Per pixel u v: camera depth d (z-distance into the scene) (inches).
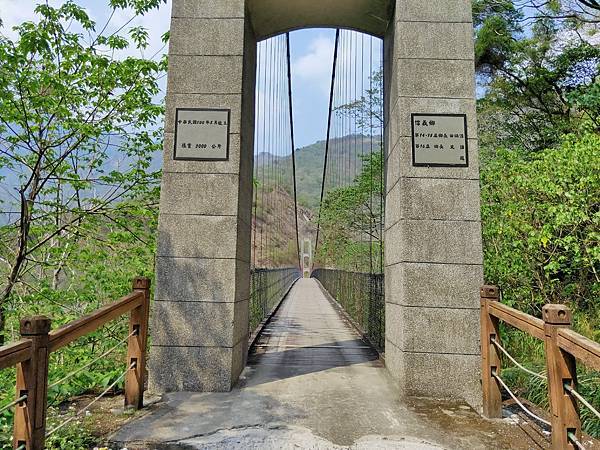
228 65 105.0
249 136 117.6
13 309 145.7
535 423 78.2
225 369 95.9
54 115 137.9
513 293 137.3
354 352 145.3
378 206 293.1
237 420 77.9
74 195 154.8
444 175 100.2
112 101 147.9
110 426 74.5
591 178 117.8
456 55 104.5
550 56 267.7
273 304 311.9
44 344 52.7
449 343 95.0
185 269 98.8
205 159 102.2
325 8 119.3
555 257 137.3
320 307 337.1
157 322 97.3
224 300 97.7
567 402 54.4
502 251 138.6
